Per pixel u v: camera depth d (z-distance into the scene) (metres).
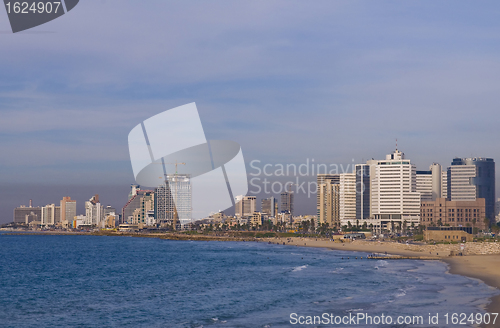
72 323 69.31
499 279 98.50
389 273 118.00
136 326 66.00
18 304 85.81
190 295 91.00
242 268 144.88
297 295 86.44
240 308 75.75
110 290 101.69
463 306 68.44
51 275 137.88
